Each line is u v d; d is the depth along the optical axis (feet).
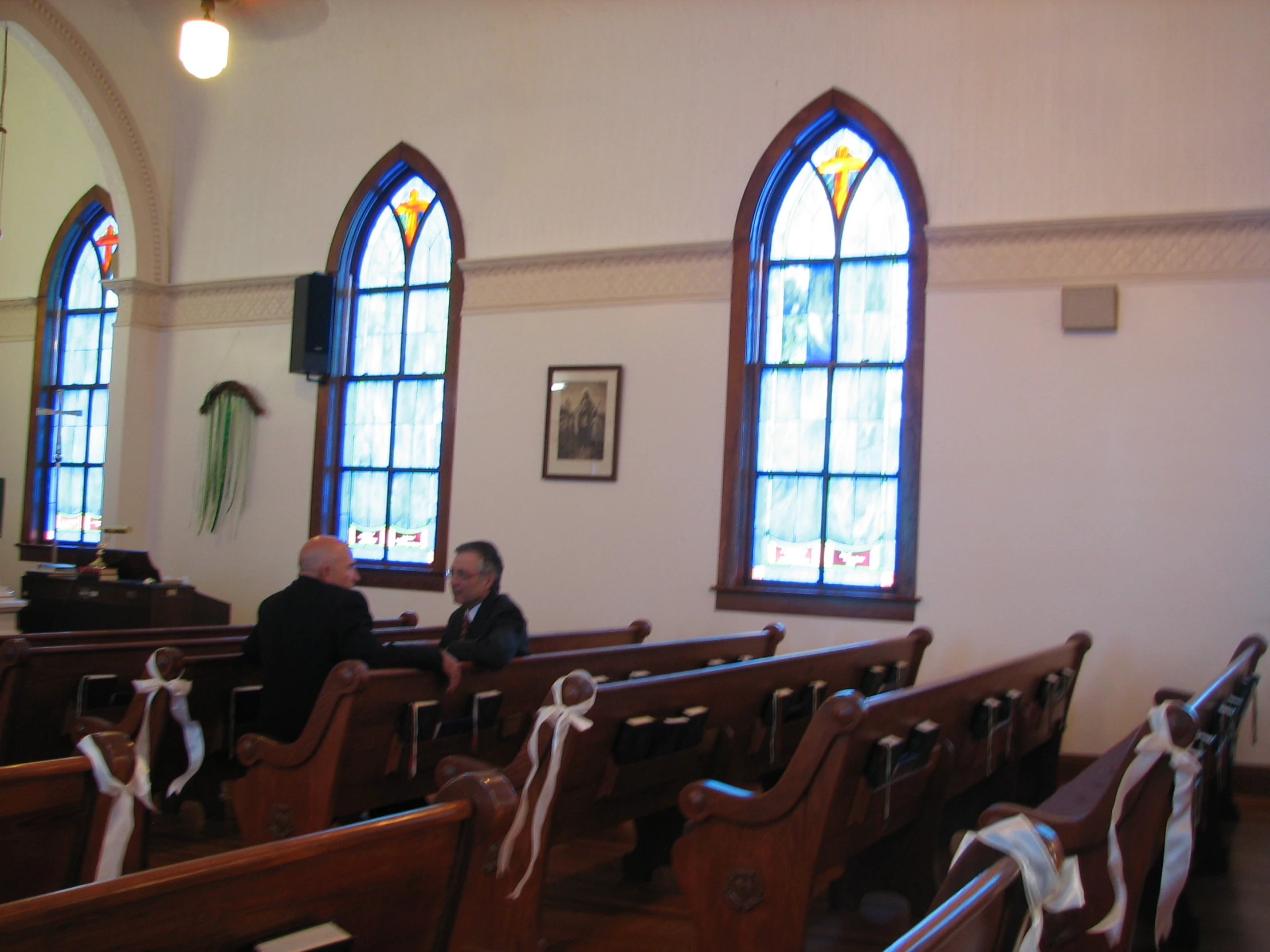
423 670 12.58
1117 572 21.50
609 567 25.64
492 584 15.05
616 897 13.53
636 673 16.17
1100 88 22.38
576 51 27.02
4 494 32.42
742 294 24.99
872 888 12.80
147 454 31.65
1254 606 20.58
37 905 4.26
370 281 29.86
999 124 23.08
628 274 26.09
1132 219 21.74
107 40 30.35
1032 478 22.22
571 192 26.89
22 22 28.81
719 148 25.49
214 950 4.90
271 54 30.68
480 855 6.27
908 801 12.13
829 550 24.34
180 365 31.71
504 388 27.20
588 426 26.11
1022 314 22.53
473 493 27.30
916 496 23.16
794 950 9.80
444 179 28.43
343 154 29.86
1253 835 17.46
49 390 35.76
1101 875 7.70
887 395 24.17
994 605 22.30
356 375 29.73
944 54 23.63
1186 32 21.84
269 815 12.03
